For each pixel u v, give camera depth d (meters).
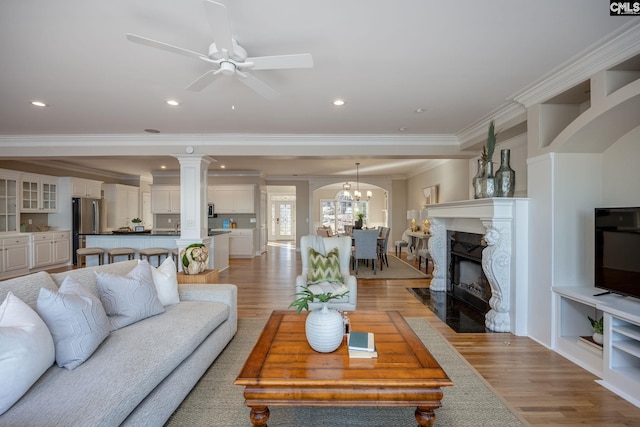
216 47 1.93
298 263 7.72
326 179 10.30
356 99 3.36
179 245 5.26
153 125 4.35
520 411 1.91
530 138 3.15
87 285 2.06
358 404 1.44
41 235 6.59
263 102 3.44
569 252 2.78
